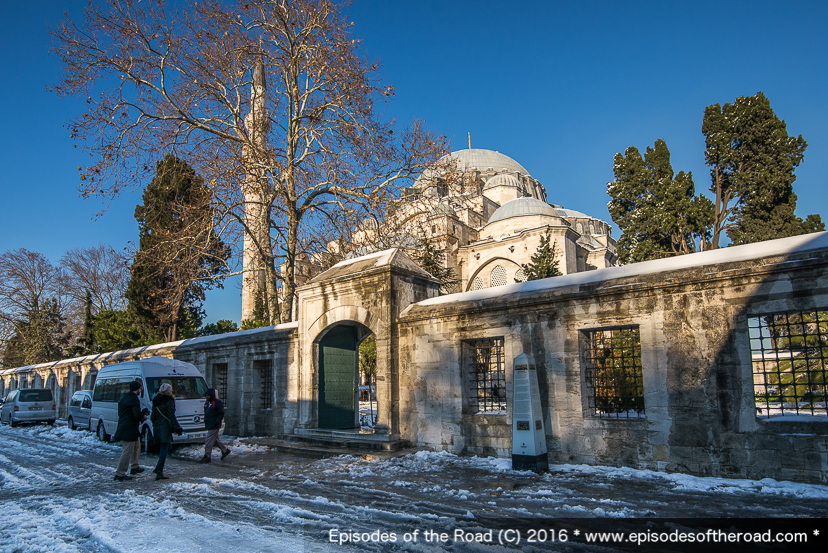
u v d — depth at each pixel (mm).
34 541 5531
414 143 20844
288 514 6367
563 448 9438
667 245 35531
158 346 21688
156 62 19906
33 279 47969
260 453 12539
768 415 7715
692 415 8094
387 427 12016
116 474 9461
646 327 8711
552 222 54062
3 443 16438
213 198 19188
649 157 36875
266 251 21281
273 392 15375
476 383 11383
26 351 47156
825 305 7078
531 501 6699
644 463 8484
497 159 78875
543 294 9891
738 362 7754
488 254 53312
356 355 15742
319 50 20172
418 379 11969
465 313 11195
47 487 8977
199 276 21953
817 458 6973
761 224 31141
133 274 31891
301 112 21922
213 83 21047
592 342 9844
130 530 5801
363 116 20578
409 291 13133
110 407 15750
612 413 9820
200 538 5398
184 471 10297
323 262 21281
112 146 19062
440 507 6523
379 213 21125
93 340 39812
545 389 9797
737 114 33094
